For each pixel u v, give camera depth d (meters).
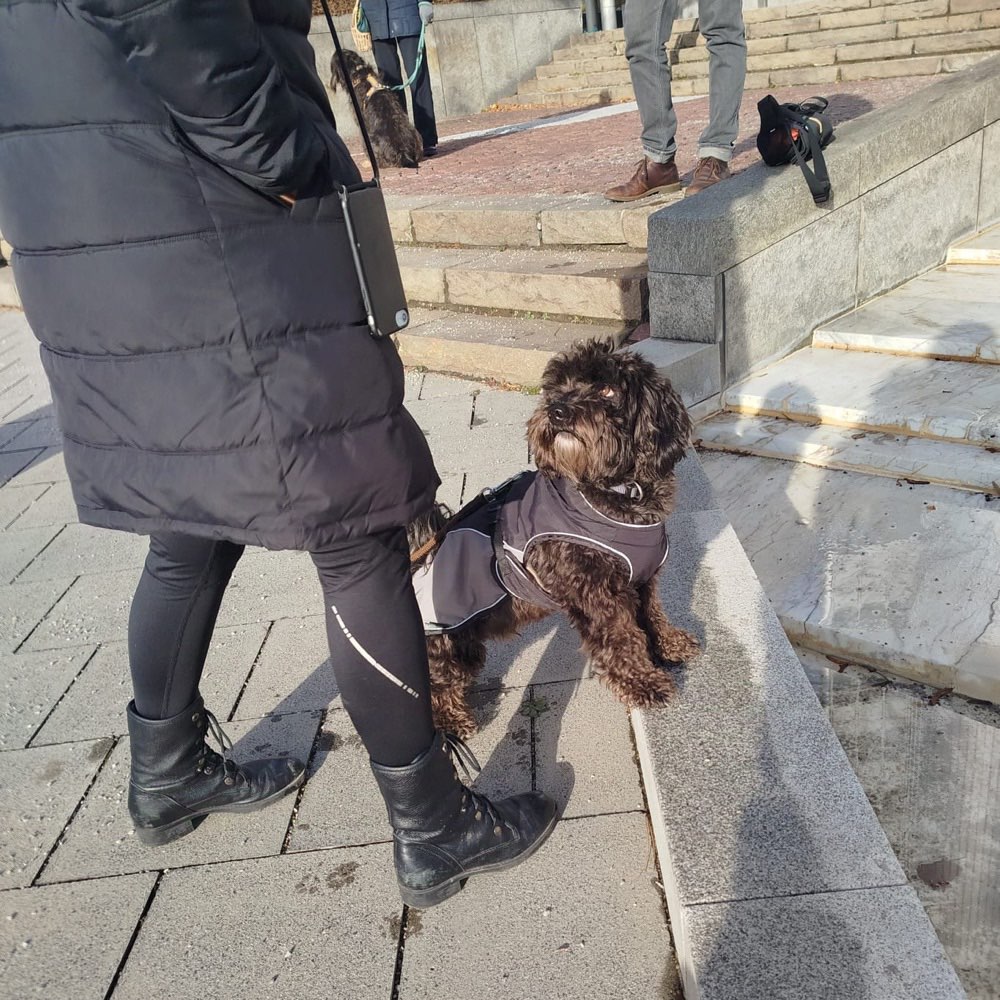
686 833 1.94
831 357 4.80
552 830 2.24
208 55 1.26
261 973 1.97
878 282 5.29
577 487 2.43
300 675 2.99
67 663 3.25
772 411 4.44
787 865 1.82
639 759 2.45
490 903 2.07
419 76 9.37
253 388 1.56
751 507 3.92
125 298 1.55
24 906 2.22
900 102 5.56
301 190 1.54
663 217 4.38
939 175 5.41
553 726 2.62
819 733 2.19
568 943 1.95
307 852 2.28
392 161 8.45
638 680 2.39
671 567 3.00
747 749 2.17
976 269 5.52
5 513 4.62
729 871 1.83
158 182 1.48
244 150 1.39
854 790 2.00
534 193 6.54
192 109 1.32
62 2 1.43
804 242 4.72
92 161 1.49
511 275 5.48
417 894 2.01
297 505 1.60
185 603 2.04
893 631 3.04
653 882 2.07
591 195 6.15
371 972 1.94
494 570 2.48
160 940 2.09
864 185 4.91
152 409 1.61
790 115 4.61
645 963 1.88
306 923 2.08
